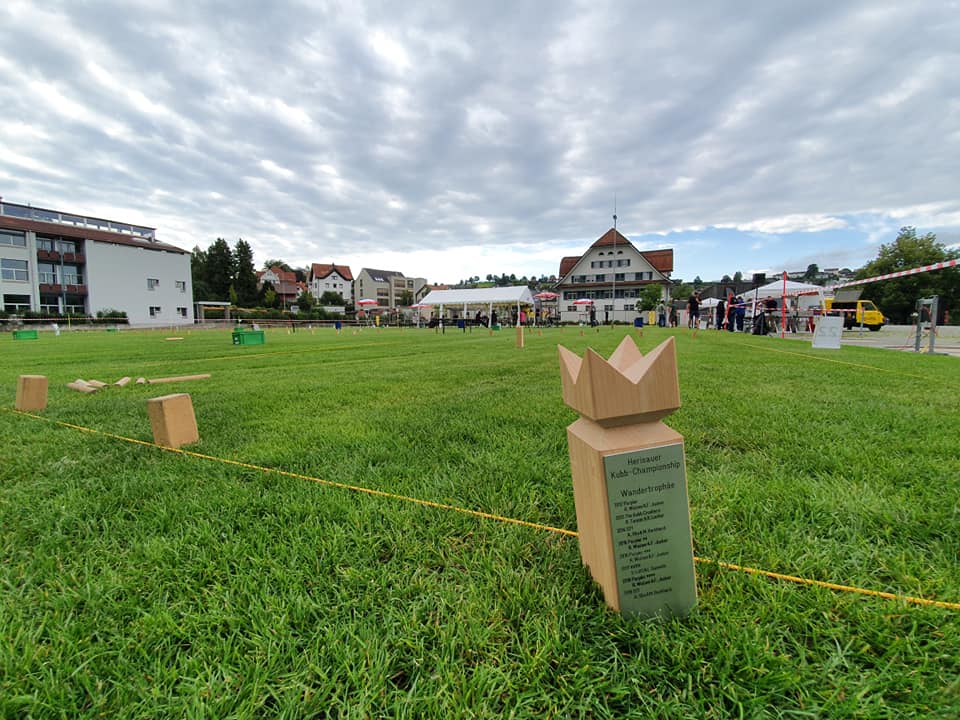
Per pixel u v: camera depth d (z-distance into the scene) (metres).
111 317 42.19
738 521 1.73
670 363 1.05
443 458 2.56
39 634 1.17
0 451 2.80
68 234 42.78
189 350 12.57
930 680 0.99
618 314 53.16
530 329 30.72
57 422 3.57
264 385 5.60
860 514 1.73
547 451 2.62
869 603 1.23
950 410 3.49
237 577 1.40
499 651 1.09
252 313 53.44
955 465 2.23
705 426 3.10
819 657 1.06
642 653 1.04
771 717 0.92
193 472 2.39
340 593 1.32
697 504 1.87
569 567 1.41
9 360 9.49
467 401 4.21
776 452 2.52
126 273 47.09
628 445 1.06
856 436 2.78
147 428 3.38
